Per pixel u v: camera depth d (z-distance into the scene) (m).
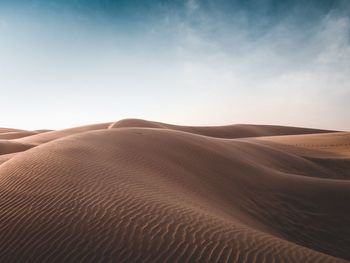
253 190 14.51
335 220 12.64
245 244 5.85
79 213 6.71
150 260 5.10
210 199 11.02
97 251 5.31
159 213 6.99
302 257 5.61
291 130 103.50
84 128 77.88
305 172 25.38
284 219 12.20
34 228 6.09
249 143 29.81
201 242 5.73
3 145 35.56
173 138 19.91
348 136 51.25
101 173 10.05
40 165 10.47
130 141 16.92
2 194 8.02
